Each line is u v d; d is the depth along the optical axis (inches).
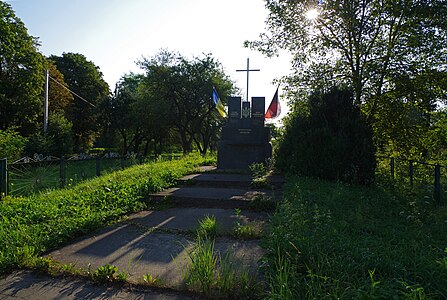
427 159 486.0
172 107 1116.5
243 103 512.7
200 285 131.0
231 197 297.1
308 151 368.5
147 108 1120.8
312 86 517.3
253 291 124.0
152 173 403.5
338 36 508.1
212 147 1454.2
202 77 1083.3
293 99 541.6
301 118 410.9
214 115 1149.1
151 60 1097.4
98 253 177.5
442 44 437.7
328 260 131.9
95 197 280.1
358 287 111.0
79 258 170.6
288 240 151.8
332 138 356.5
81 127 1614.2
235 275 131.0
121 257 170.9
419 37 431.5
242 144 494.3
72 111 1525.6
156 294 129.6
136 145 1492.4
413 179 381.4
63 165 410.3
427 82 444.1
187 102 1108.5
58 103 1295.5
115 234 211.5
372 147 356.8
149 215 260.2
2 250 169.3
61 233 197.5
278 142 458.3
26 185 377.7
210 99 1095.6
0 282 144.4
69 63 1614.2
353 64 502.0
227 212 265.6
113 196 283.4
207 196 303.4
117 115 1408.7
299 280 120.4
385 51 466.3
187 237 202.4
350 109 385.1
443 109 485.4
